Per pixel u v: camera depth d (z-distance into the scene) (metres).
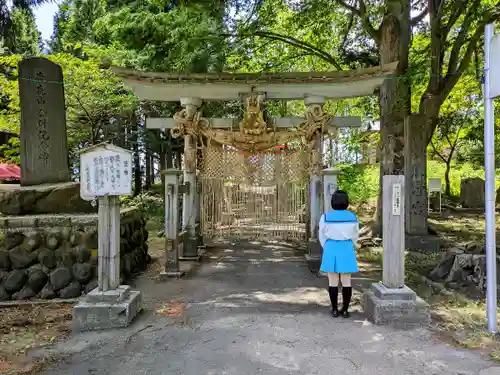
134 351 3.48
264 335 3.80
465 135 18.08
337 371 3.07
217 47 8.58
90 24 16.28
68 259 5.11
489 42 3.79
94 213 5.66
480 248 5.62
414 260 7.30
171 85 6.88
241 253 8.23
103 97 12.70
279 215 7.47
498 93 3.66
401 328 3.95
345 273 4.27
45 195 5.56
